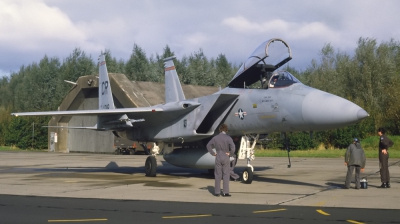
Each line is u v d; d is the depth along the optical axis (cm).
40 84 6975
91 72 6825
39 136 4659
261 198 945
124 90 3388
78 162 2405
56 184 1250
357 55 4466
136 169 1869
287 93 1167
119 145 3572
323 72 5062
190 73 6331
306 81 5484
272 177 1440
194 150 1472
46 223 675
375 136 3484
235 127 1332
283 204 857
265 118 1213
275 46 1323
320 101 1064
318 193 1027
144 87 3697
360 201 895
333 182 1277
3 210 798
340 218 705
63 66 7381
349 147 1113
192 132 1360
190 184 1246
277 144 3600
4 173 1656
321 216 724
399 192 1048
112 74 3497
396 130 3850
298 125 1125
